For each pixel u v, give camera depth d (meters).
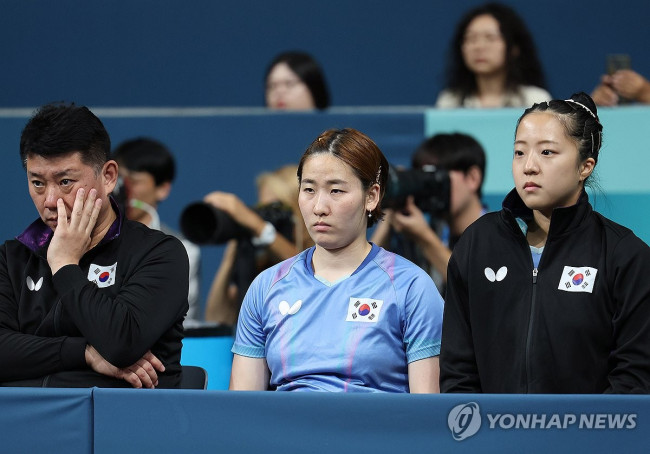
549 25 28.77
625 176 18.08
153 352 12.29
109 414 10.38
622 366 11.02
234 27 29.72
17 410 10.45
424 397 10.10
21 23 29.75
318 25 29.53
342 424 10.14
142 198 18.84
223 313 18.69
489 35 22.14
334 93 29.47
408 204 17.22
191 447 10.27
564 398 10.05
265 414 10.20
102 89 29.84
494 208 18.52
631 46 28.64
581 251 11.41
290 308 12.09
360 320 11.89
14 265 12.64
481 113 18.69
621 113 18.08
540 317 11.37
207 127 19.25
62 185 12.02
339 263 12.17
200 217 16.98
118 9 29.83
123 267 12.35
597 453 10.07
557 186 11.36
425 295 11.96
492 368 11.52
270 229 17.34
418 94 29.27
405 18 29.25
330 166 11.83
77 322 11.70
